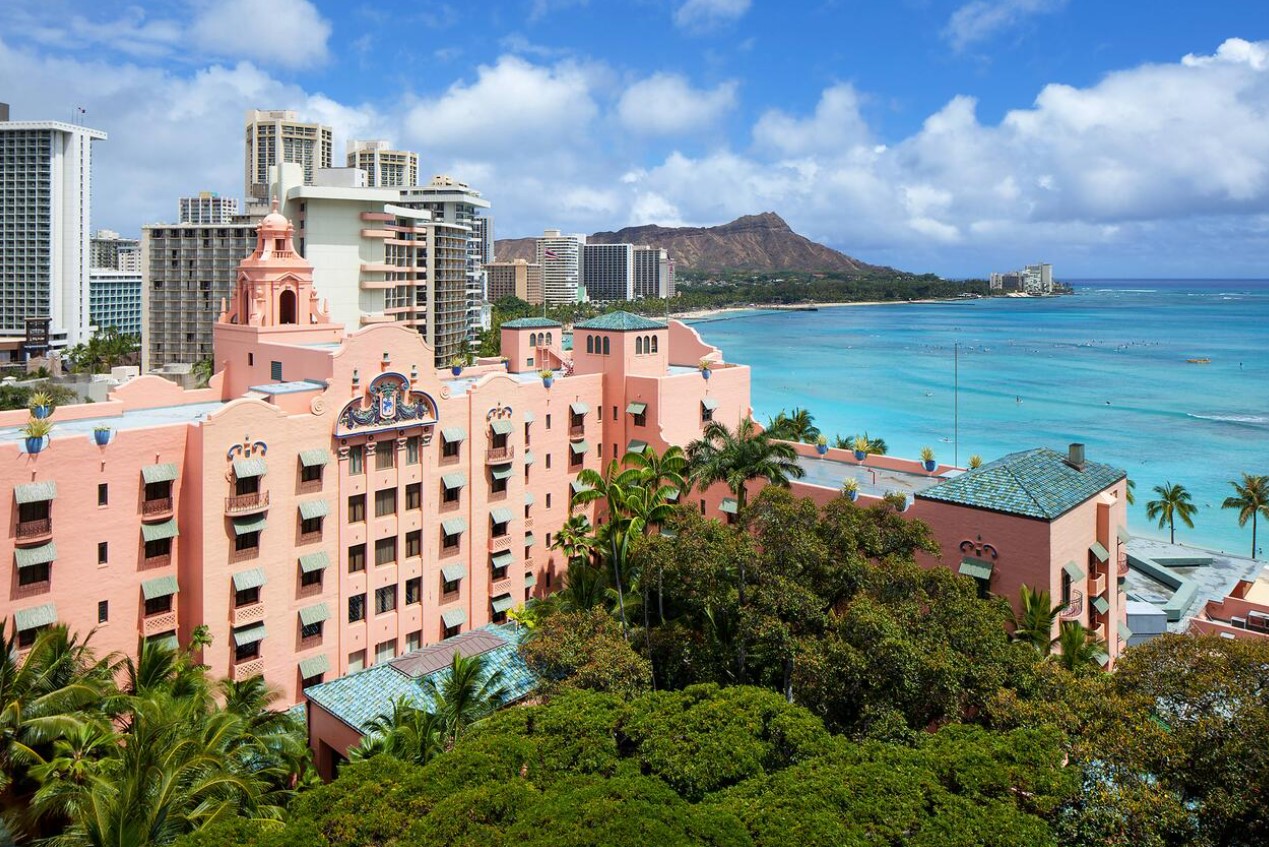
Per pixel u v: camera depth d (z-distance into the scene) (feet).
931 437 627.87
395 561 221.66
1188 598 297.74
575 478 265.75
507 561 243.60
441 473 229.25
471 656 191.42
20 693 132.05
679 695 131.85
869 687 131.95
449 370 292.40
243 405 188.34
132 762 114.21
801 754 116.57
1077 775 106.32
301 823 98.94
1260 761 100.94
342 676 200.13
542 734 124.06
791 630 147.23
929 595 141.18
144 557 181.37
